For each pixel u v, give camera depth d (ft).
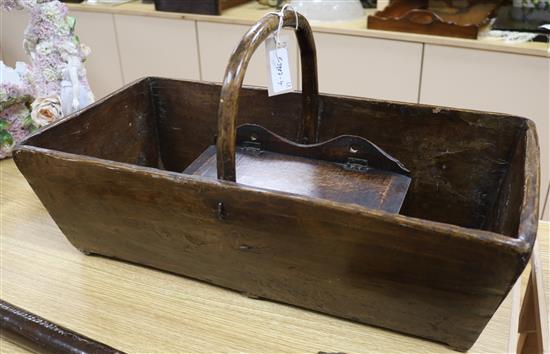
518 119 2.71
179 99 3.52
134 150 3.49
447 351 2.26
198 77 7.04
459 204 3.10
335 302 2.35
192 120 3.56
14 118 3.79
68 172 2.46
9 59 8.73
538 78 5.05
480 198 3.01
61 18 3.57
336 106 3.14
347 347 2.29
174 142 3.70
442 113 2.89
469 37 5.21
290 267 2.29
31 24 3.58
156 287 2.67
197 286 2.67
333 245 2.11
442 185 3.10
